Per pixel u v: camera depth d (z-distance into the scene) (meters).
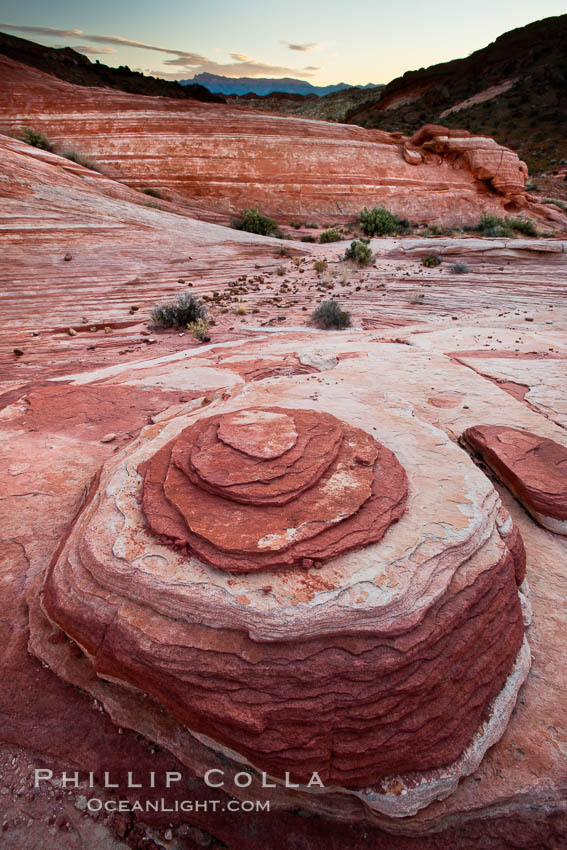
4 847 2.71
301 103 163.25
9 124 37.62
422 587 3.18
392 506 3.87
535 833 2.88
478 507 4.01
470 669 3.13
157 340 13.48
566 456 5.54
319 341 11.93
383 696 2.82
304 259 24.67
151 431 5.26
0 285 16.78
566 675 3.62
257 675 2.81
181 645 2.93
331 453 4.47
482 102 97.75
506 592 3.55
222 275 21.05
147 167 37.75
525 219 42.44
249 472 4.07
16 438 6.48
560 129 80.12
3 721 3.25
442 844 2.86
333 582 3.16
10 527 4.81
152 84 90.69
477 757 2.94
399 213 41.34
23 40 83.94
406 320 15.28
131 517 3.86
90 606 3.30
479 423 6.54
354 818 2.91
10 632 3.81
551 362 9.00
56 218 21.50
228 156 39.00
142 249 21.69
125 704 3.29
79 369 11.02
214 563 3.25
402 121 101.38
